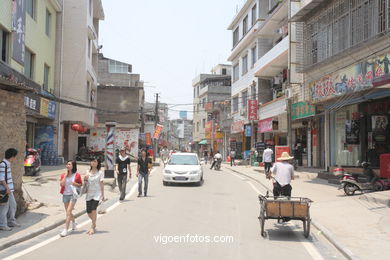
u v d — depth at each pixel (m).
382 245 7.16
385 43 13.13
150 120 62.12
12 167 9.51
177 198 13.66
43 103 20.86
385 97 15.59
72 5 25.89
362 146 16.80
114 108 43.72
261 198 8.39
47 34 23.66
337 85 16.08
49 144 23.80
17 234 7.67
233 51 39.91
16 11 16.23
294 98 22.70
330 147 19.69
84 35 25.88
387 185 13.27
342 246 7.00
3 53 15.66
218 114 50.81
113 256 6.37
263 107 30.55
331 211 10.88
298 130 27.30
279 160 9.47
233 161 34.78
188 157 19.27
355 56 15.15
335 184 17.02
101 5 32.31
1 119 9.18
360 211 10.67
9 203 8.31
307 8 17.73
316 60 18.12
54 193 13.25
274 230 8.70
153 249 6.83
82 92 25.77
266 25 29.58
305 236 8.00
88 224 9.12
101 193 8.33
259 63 31.27
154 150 43.97
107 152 17.70
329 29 16.84
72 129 27.23
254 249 7.00
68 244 7.19
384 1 13.19
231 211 11.08
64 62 25.53
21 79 10.97
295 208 7.92
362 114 16.86
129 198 13.62
